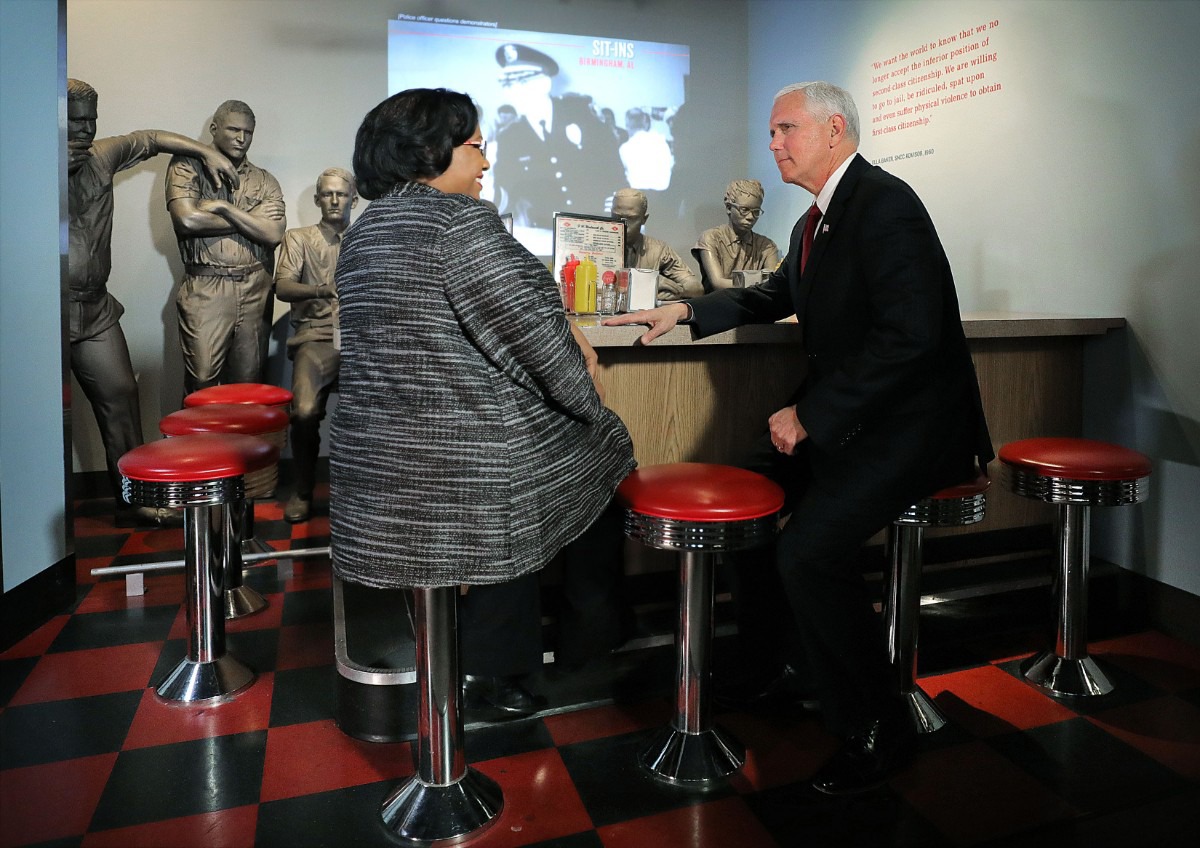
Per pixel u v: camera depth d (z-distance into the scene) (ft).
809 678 7.48
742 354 8.43
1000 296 11.74
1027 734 7.19
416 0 16.75
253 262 14.21
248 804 6.22
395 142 5.15
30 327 9.32
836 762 6.48
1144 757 6.83
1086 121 10.23
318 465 16.74
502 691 7.34
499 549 5.13
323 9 16.24
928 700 7.41
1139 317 9.60
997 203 11.74
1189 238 9.02
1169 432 9.32
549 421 5.39
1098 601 9.82
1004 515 10.02
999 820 6.03
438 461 5.03
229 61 15.83
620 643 7.59
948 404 6.48
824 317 6.61
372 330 5.08
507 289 4.91
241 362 14.42
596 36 17.98
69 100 12.01
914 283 6.00
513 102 17.52
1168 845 5.76
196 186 13.76
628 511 6.18
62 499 9.93
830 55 15.89
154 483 7.42
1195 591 9.15
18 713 7.59
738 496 6.01
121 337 13.34
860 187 6.42
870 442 6.38
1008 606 9.12
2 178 8.87
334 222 14.99
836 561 6.31
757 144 18.93
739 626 7.54
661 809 6.16
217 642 8.05
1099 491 7.47
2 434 8.91
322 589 10.77
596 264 9.37
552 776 6.57
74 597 10.18
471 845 5.75
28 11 9.18
